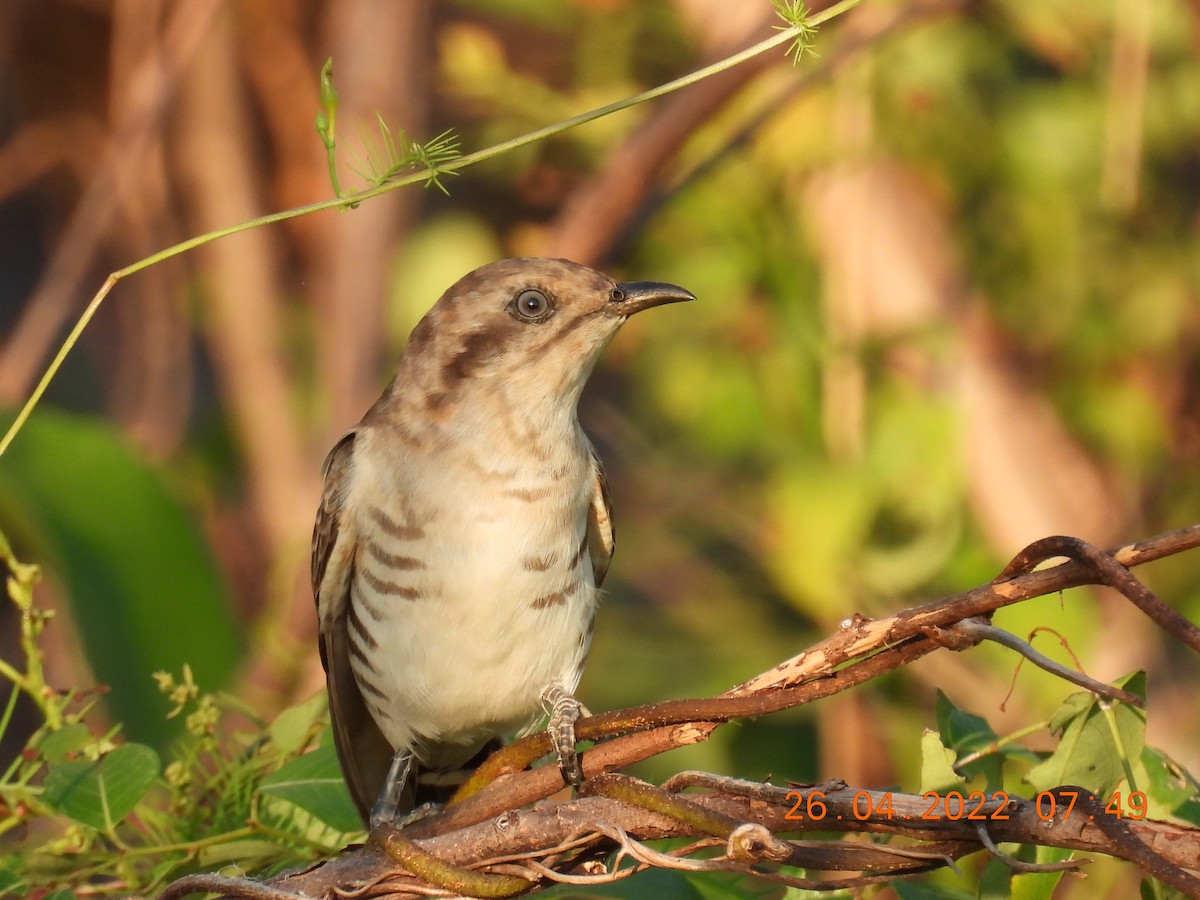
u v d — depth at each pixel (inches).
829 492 415.5
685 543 465.7
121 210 518.3
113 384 556.4
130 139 471.5
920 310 446.9
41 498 355.3
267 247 518.9
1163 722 422.0
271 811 271.9
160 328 524.4
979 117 455.2
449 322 309.4
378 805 306.7
